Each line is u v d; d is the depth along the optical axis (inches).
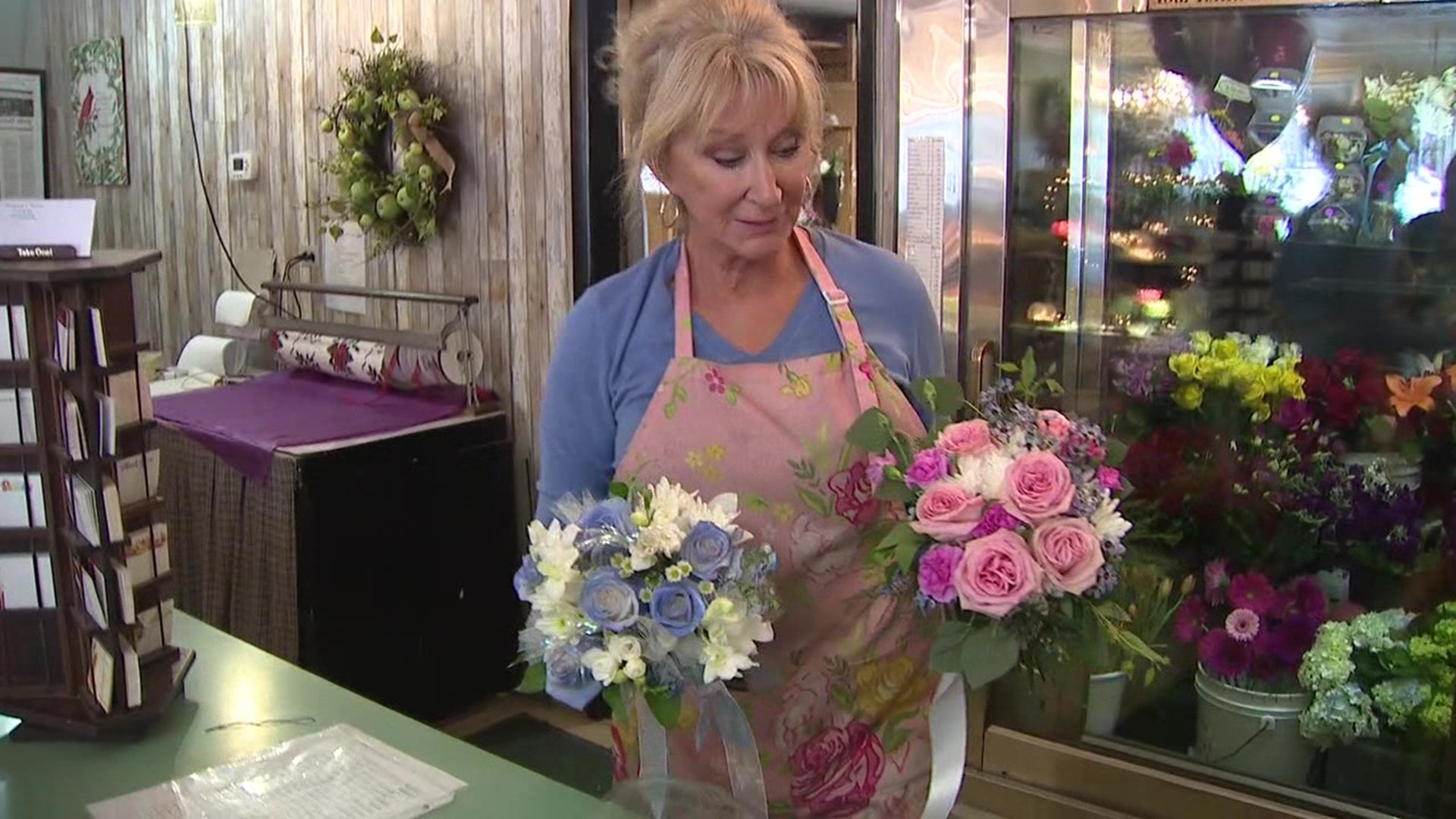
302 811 45.8
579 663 38.9
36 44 215.5
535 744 122.1
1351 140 76.2
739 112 44.8
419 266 142.6
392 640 122.6
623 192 84.4
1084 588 39.1
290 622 115.9
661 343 51.6
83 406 50.4
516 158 129.0
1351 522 78.6
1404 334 76.0
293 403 134.9
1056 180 87.0
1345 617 79.9
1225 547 83.1
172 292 189.6
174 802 46.4
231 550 122.1
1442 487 75.6
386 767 49.5
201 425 124.1
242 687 58.0
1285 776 82.8
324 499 115.6
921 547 41.4
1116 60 83.6
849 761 52.3
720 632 38.5
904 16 91.0
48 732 52.6
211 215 177.6
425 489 124.2
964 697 48.0
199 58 174.1
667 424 50.7
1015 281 89.7
